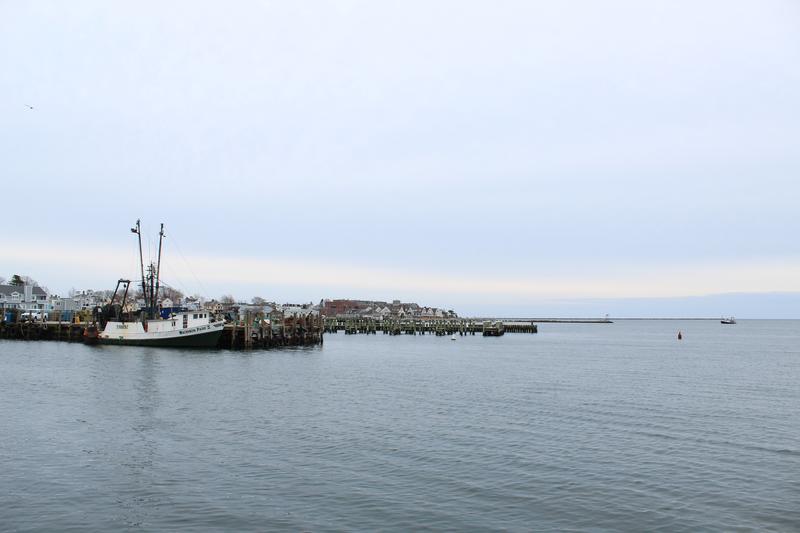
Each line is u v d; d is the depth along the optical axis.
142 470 27.25
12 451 30.17
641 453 31.38
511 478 26.80
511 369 76.50
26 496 23.78
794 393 54.88
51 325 121.12
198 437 33.59
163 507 22.80
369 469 27.89
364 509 22.80
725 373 74.19
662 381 64.12
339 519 21.81
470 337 179.62
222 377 60.66
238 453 30.31
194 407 42.88
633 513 22.81
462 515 22.36
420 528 21.11
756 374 73.31
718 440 34.62
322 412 41.88
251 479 26.16
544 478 26.88
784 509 23.39
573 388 56.81
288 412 41.66
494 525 21.48
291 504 23.23
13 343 109.25
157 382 55.69
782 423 39.88
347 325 196.12
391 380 61.94
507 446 32.50
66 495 23.97
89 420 37.78
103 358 79.06
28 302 178.12
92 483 25.42
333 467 28.09
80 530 20.62
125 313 109.38
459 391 53.72
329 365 77.62
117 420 37.88
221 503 23.27
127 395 47.69
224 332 99.19
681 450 32.16
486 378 65.06
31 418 38.28
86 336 101.25
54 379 57.09
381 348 119.44
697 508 23.41
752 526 21.70
